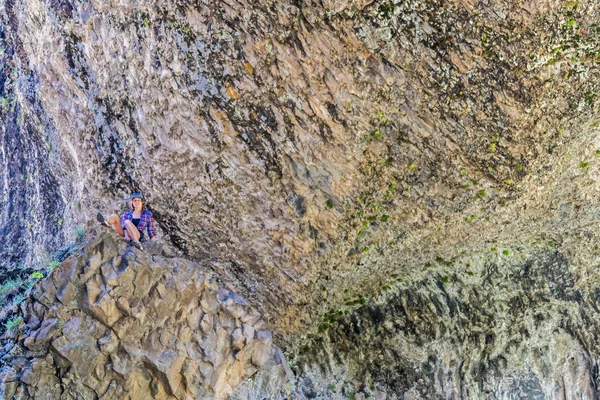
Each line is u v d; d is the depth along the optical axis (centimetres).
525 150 782
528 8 683
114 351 733
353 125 779
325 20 722
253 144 797
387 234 878
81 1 832
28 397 695
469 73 730
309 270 866
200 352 780
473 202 844
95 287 734
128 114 841
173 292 775
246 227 842
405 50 729
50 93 914
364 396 894
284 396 840
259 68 754
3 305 758
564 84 729
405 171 823
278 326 896
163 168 838
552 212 873
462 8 696
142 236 801
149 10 775
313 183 815
